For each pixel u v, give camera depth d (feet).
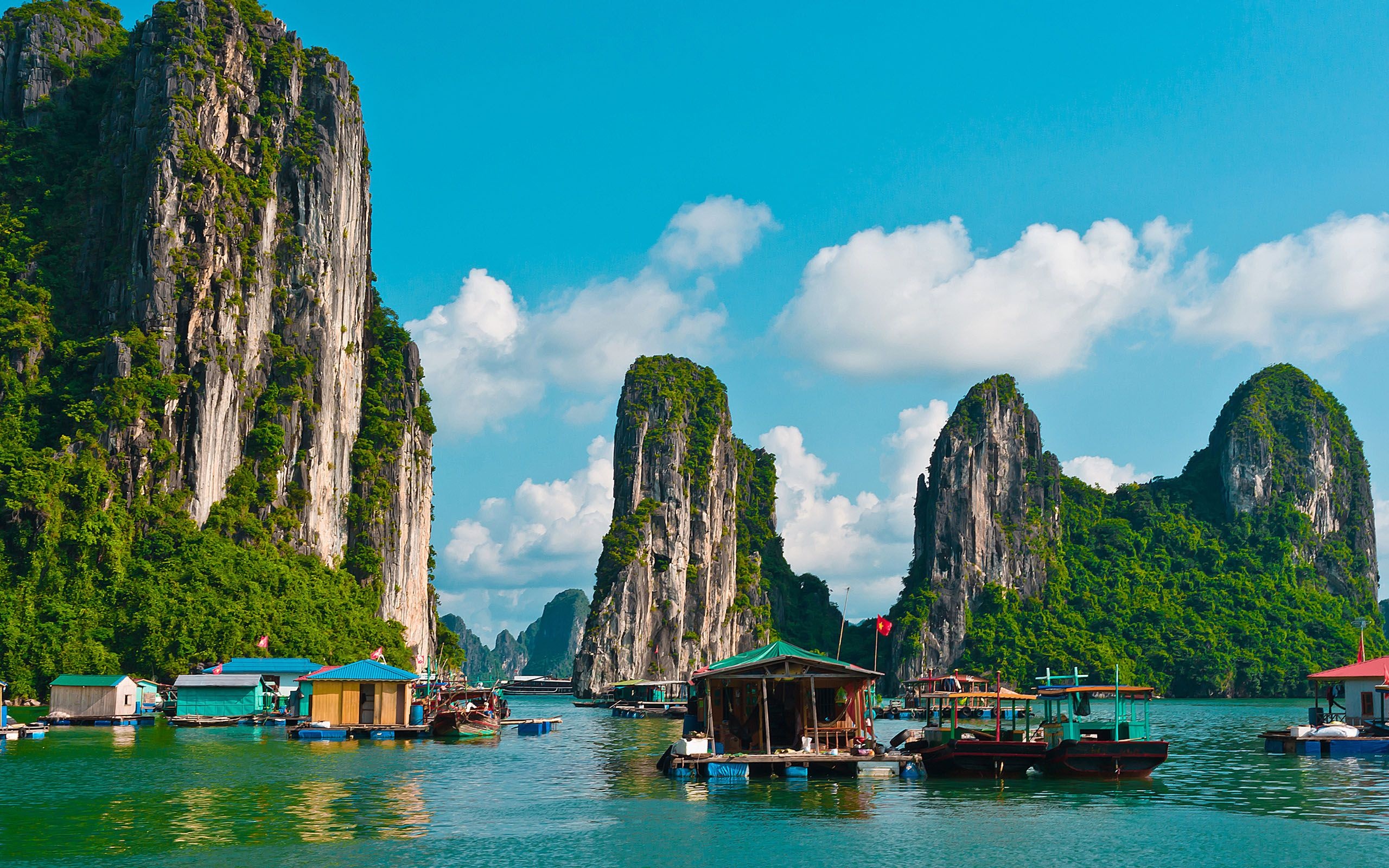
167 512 456.04
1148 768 187.32
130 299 489.67
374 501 583.58
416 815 150.51
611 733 333.83
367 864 121.08
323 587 498.28
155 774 189.78
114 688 308.40
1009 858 125.59
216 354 494.18
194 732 281.74
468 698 347.56
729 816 150.00
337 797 165.89
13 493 408.05
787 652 192.24
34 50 577.02
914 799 164.25
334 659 460.55
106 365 467.11
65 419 456.86
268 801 161.27
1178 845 132.16
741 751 190.70
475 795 169.68
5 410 459.32
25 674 378.32
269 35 579.89
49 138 556.92
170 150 507.71
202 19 547.08
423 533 640.58
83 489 425.69
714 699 193.16
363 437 602.44
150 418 463.42
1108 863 123.34
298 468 528.63
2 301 489.67
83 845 128.67
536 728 330.13
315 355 545.03
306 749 239.50
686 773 183.73
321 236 561.02
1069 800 164.76
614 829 140.87
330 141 572.92
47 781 179.93
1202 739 310.45
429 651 653.71
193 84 528.22
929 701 251.19
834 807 157.07
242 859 122.62
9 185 536.42
